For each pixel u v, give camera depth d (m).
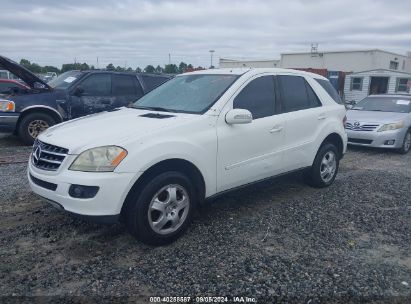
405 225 4.48
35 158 3.79
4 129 8.40
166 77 10.05
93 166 3.33
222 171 4.18
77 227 4.12
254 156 4.53
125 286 3.06
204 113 4.12
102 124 3.93
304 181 5.93
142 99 5.16
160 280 3.16
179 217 3.85
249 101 4.56
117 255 3.55
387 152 9.52
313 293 3.03
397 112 9.95
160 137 3.64
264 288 3.08
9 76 17.17
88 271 3.27
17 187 5.43
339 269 3.40
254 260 3.52
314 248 3.81
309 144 5.34
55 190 3.43
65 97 8.73
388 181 6.46
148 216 3.55
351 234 4.18
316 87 5.71
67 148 3.44
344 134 6.06
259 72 4.81
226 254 3.62
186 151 3.76
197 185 4.04
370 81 30.39
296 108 5.23
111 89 9.24
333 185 6.11
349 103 11.53
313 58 40.19
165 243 3.75
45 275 3.19
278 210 4.86
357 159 8.48
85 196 3.30
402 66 41.56
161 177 3.60
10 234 3.93
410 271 3.41
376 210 4.96
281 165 4.94
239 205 5.00
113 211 3.36
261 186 5.88
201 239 3.93
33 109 8.53
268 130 4.65
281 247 3.81
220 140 4.09
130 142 3.45
